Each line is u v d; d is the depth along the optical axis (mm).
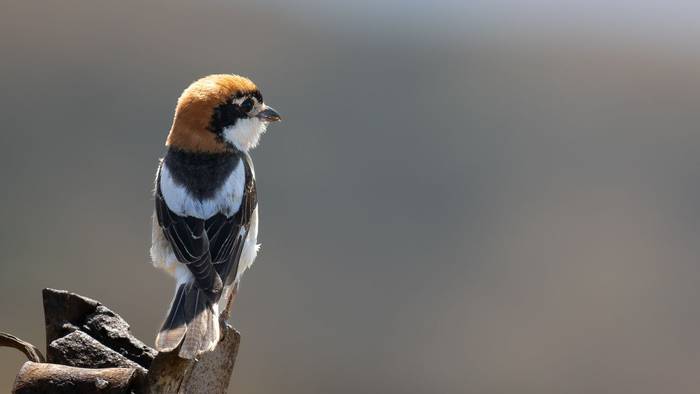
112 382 3686
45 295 4332
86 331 4316
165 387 3713
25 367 3721
